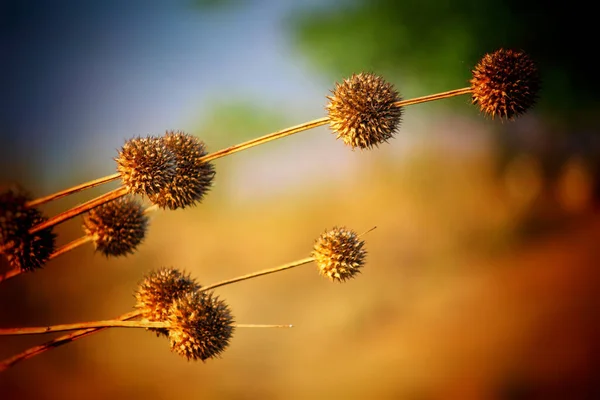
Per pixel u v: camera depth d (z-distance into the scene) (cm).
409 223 509
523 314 367
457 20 445
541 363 334
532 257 443
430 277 437
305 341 390
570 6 425
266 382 364
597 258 409
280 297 438
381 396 339
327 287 431
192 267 480
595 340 334
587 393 312
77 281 426
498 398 318
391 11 469
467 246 474
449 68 453
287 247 520
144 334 393
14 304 412
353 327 392
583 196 497
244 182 586
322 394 346
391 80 493
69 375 376
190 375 374
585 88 443
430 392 332
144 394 364
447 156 537
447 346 359
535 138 512
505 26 438
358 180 563
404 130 543
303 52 547
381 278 433
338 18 513
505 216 502
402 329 382
